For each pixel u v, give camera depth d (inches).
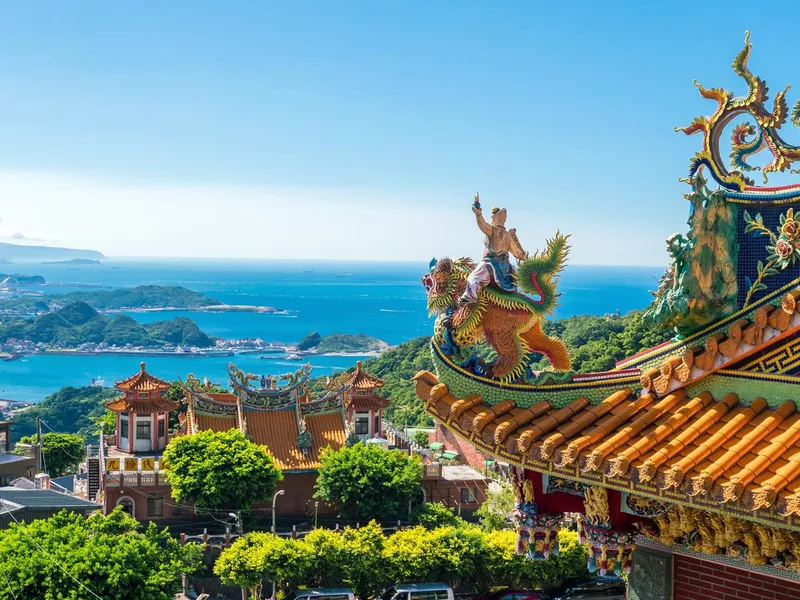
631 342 3097.9
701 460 480.4
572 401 553.9
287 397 3216.0
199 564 2471.7
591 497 548.4
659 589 558.3
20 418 7204.7
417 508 2930.6
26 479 3243.1
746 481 451.2
